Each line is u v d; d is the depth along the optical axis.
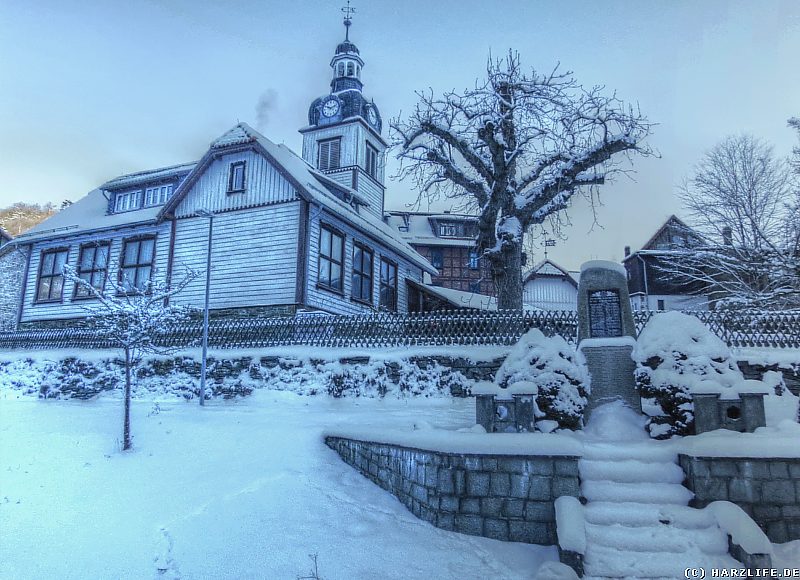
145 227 22.94
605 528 6.12
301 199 19.73
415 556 6.17
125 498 7.74
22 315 25.23
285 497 7.55
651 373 8.34
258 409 13.14
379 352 14.84
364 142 34.81
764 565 5.39
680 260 30.69
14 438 10.93
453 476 7.00
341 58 39.22
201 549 6.26
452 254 47.50
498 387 7.78
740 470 6.42
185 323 17.30
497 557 6.19
